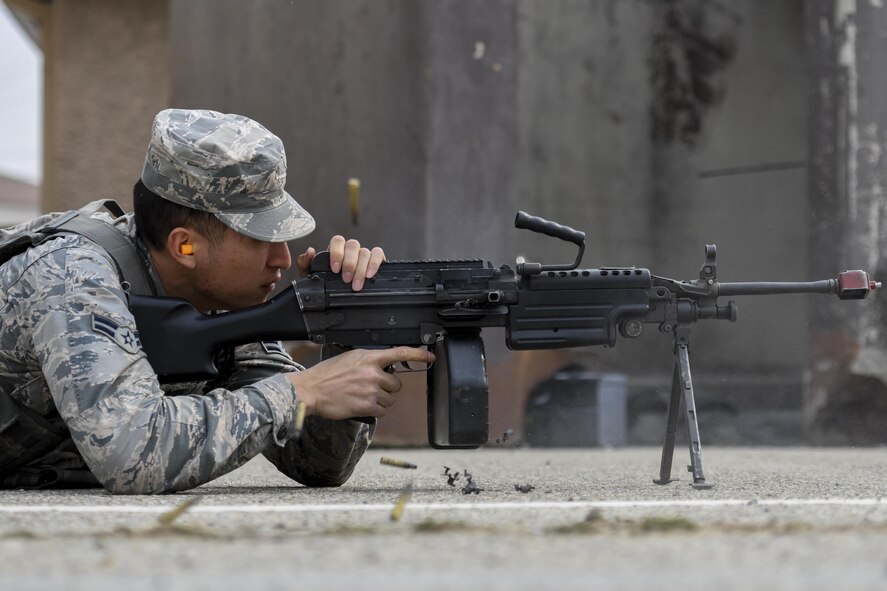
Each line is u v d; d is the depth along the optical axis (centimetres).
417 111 1634
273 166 548
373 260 550
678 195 1930
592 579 258
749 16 1978
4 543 322
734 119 1961
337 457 595
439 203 1634
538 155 1841
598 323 551
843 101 1722
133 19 2445
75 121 2441
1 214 6181
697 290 559
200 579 260
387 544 319
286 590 245
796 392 1891
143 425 502
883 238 1708
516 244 1777
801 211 1948
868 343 1698
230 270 551
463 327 548
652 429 1850
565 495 525
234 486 623
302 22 1750
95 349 507
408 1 1641
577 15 1884
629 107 1911
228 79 1859
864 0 1719
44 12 2559
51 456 578
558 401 1675
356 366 534
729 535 336
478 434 533
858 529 350
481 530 347
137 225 555
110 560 291
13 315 526
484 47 1670
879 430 1698
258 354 608
